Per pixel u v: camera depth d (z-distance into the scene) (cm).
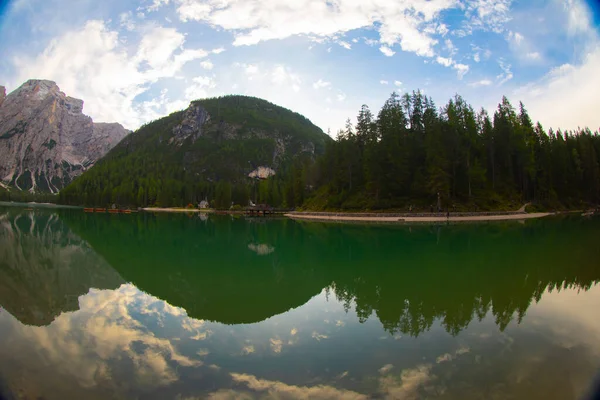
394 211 6706
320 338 1073
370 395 748
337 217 7212
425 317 1249
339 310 1366
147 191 17162
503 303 1390
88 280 1973
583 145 8406
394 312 1312
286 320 1251
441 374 832
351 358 927
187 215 11075
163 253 3039
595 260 2256
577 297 1443
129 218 8981
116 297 1608
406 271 2084
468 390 760
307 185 10362
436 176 6316
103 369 876
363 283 1819
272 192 12625
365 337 1072
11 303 1491
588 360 888
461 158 7000
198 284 1877
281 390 772
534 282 1712
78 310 1389
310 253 2923
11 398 745
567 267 2048
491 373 830
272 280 1955
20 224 5834
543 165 7725
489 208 6544
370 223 5850
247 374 840
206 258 2761
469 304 1390
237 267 2370
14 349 997
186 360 929
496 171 7619
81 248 3316
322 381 816
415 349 973
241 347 1009
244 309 1405
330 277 1992
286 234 4600
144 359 931
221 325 1206
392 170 7069
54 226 5684
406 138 7619
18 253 2956
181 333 1127
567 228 4259
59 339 1075
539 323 1155
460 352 950
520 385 777
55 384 802
